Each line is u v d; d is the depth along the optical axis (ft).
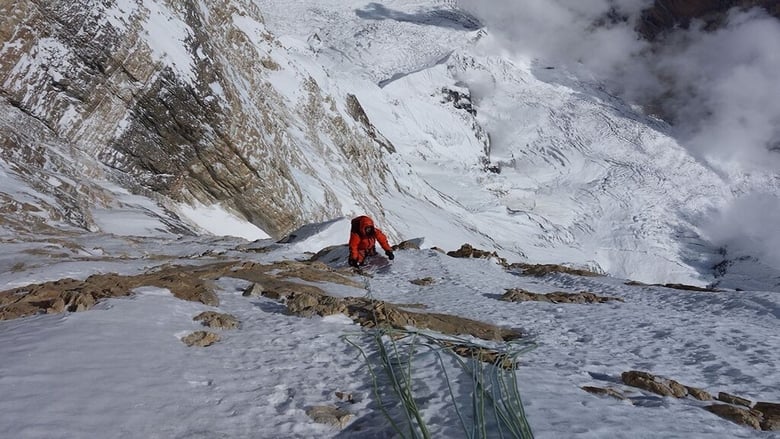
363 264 42.57
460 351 18.49
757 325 27.43
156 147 97.35
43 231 54.85
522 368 17.56
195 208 104.53
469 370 16.38
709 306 32.40
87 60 87.66
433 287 35.65
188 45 103.50
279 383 14.89
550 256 416.87
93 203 77.87
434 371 16.29
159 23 99.45
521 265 50.39
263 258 45.11
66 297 20.18
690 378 18.44
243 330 19.98
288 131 178.50
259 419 12.59
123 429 11.11
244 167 110.22
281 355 17.33
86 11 87.25
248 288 26.78
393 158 351.46
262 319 21.81
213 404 13.07
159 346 16.51
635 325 26.32
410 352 17.08
